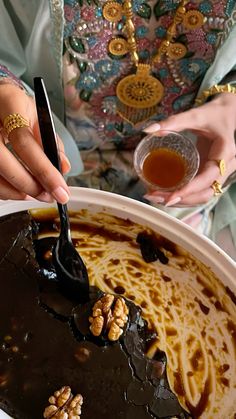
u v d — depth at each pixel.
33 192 0.34
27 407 0.32
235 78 0.50
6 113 0.35
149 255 0.40
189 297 0.39
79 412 0.32
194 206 0.49
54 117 0.48
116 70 0.47
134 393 0.33
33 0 0.44
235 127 0.50
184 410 0.35
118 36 0.44
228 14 0.42
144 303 0.38
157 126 0.45
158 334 0.38
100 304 0.36
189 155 0.48
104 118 0.51
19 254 0.37
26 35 0.47
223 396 0.36
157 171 0.48
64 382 0.33
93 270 0.39
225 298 0.38
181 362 0.37
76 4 0.42
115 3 0.42
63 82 0.47
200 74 0.48
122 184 0.54
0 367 0.33
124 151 0.55
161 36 0.45
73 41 0.44
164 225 0.39
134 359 0.34
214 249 0.38
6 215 0.38
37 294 0.36
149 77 0.47
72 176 0.54
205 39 0.45
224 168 0.48
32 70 0.48
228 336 0.37
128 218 0.39
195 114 0.47
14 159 0.33
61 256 0.36
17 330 0.35
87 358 0.34
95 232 0.40
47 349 0.34
